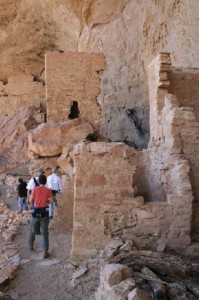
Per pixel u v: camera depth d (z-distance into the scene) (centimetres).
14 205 1066
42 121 1728
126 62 1198
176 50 956
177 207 512
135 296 323
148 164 637
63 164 928
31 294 451
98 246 510
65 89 1005
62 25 1554
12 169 1507
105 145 530
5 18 1661
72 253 515
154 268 417
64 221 716
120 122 1209
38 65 2025
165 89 654
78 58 1006
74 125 988
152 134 693
